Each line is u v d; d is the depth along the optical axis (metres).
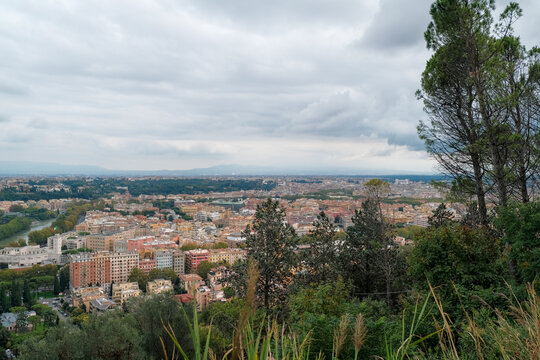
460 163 19.16
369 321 7.54
